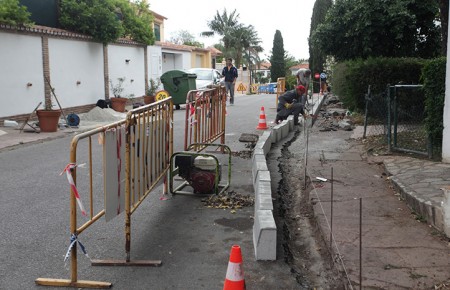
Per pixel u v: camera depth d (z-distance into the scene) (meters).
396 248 4.91
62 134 13.66
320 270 4.77
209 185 7.27
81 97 19.64
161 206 6.85
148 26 25.05
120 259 4.98
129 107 22.33
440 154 8.54
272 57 61.22
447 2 10.30
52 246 5.36
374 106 12.19
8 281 4.52
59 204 6.90
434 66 8.16
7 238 5.58
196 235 5.71
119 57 22.92
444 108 7.93
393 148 9.38
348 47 16.56
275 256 4.95
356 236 5.24
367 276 4.31
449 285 4.13
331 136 12.09
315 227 5.88
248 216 6.39
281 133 11.99
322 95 23.94
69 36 18.47
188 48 36.41
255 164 7.63
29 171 9.01
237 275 3.76
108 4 20.69
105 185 4.60
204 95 9.04
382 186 7.24
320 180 7.63
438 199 5.86
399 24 15.09
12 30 15.24
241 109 20.27
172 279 4.57
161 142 6.60
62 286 4.43
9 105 15.28
